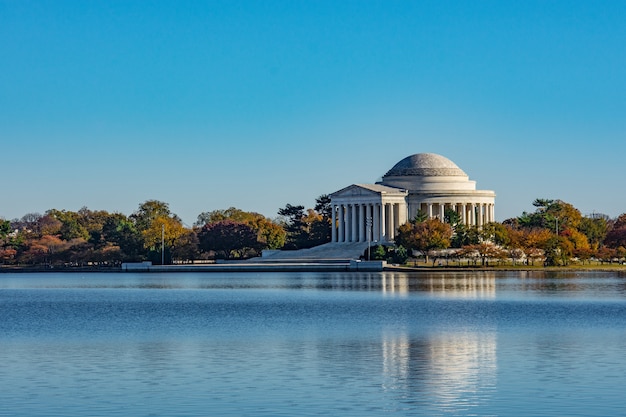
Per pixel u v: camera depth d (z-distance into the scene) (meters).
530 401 97.12
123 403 97.56
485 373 112.31
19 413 93.88
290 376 111.31
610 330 155.12
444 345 137.12
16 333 159.62
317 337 148.25
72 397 100.62
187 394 101.62
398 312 193.25
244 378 110.25
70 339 148.88
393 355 127.06
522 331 154.62
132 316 194.25
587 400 97.31
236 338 147.75
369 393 101.44
